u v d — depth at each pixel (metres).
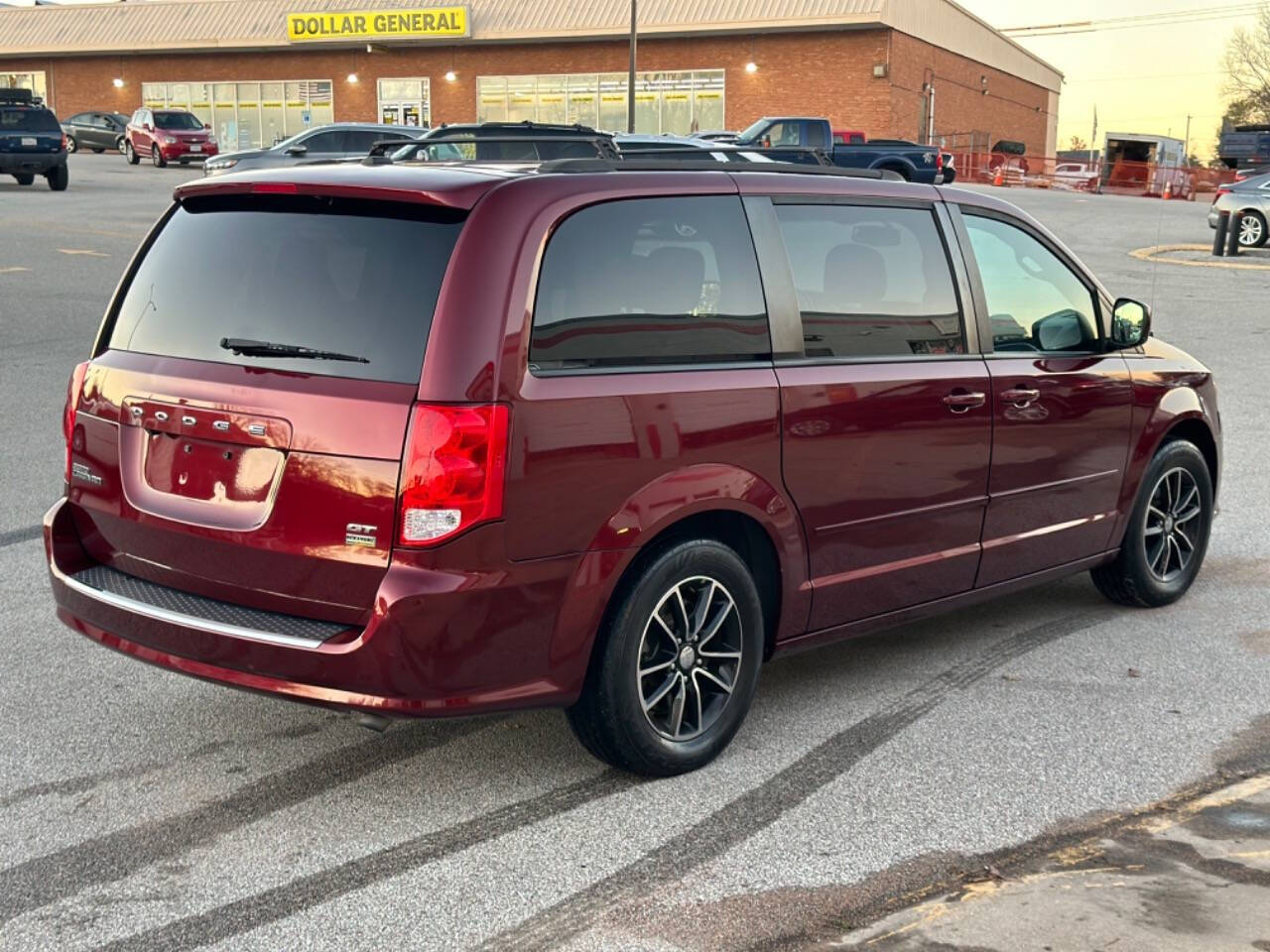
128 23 55.03
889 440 4.51
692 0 47.09
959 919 3.26
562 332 3.70
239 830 3.73
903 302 4.65
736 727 4.27
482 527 3.51
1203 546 6.06
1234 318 16.14
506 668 3.65
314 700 3.59
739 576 4.15
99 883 3.44
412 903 3.35
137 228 22.81
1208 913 3.29
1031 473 5.08
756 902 3.36
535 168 3.94
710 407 3.98
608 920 3.27
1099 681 4.98
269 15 52.62
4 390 10.18
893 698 4.80
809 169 4.54
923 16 48.31
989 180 49.56
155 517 3.89
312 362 3.67
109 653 5.13
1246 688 4.93
